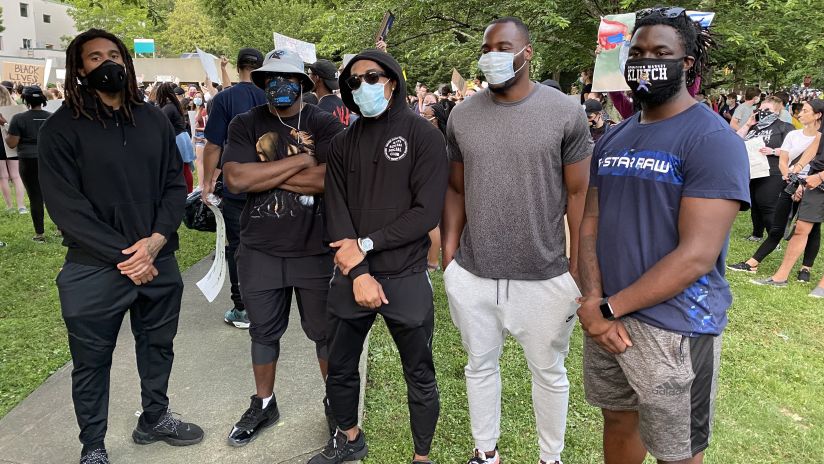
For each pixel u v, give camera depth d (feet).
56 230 24.04
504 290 8.00
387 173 7.68
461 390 11.37
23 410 10.33
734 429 10.28
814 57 34.37
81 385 8.34
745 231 26.45
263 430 9.82
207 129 13.03
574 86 47.19
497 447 9.59
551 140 7.50
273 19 91.76
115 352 12.66
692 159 5.68
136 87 8.32
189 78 79.66
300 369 11.94
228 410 10.48
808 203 17.97
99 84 7.67
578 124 7.59
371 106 7.43
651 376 6.05
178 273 9.23
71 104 7.79
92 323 8.18
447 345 13.48
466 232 8.30
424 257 8.11
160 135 8.63
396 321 7.91
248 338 13.58
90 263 8.13
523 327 8.11
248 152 9.09
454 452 9.45
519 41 7.48
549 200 7.74
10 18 161.48
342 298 8.04
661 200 5.93
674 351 5.97
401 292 7.88
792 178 19.03
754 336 14.60
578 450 9.61
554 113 7.55
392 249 7.77
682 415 6.02
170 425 9.46
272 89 8.64
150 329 9.04
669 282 5.70
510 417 10.51
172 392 11.10
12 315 15.02
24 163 21.35
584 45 33.22
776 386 11.81
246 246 9.29
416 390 8.32
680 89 5.95
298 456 9.19
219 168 13.29
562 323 7.95
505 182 7.68
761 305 16.78
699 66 6.18
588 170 7.78
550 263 7.84
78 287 8.08
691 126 5.82
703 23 6.31
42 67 49.39
